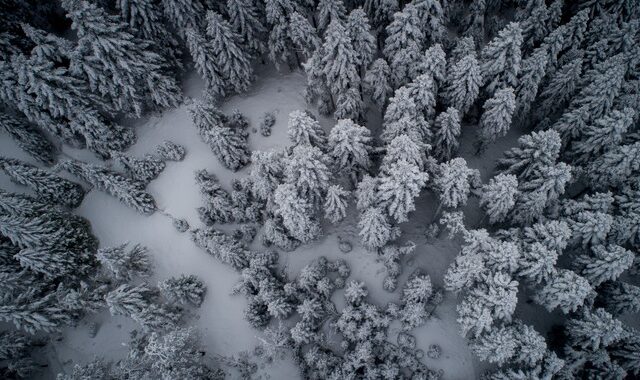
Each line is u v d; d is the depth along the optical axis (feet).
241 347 126.00
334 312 122.42
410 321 115.75
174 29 155.33
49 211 129.90
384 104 140.26
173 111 158.71
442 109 139.44
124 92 139.13
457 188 111.24
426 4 126.72
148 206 140.87
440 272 126.82
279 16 135.74
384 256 127.03
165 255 138.62
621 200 116.47
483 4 147.13
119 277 126.11
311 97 151.02
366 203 114.73
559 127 129.08
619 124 113.60
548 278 102.37
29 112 133.90
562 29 124.98
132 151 153.38
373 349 116.67
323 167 111.86
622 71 114.11
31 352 127.34
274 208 128.67
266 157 117.91
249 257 129.39
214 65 143.13
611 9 145.59
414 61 128.36
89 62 130.52
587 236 108.06
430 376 112.27
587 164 128.16
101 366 111.55
